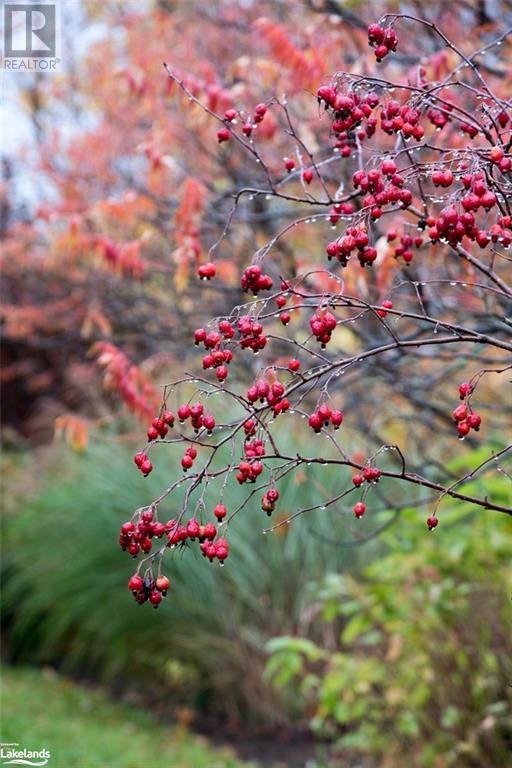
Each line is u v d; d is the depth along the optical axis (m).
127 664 7.34
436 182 1.90
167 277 5.97
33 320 8.07
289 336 4.26
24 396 12.84
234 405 5.60
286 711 6.19
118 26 6.93
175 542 1.91
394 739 4.48
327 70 4.01
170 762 5.31
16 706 6.58
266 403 2.07
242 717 6.47
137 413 3.95
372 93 2.14
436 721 4.16
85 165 7.05
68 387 11.21
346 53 4.60
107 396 9.43
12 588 8.03
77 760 5.12
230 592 6.41
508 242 2.06
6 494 8.97
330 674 4.51
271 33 3.80
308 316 4.81
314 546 6.12
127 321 6.64
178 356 6.18
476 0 4.04
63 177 7.12
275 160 5.25
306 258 4.42
